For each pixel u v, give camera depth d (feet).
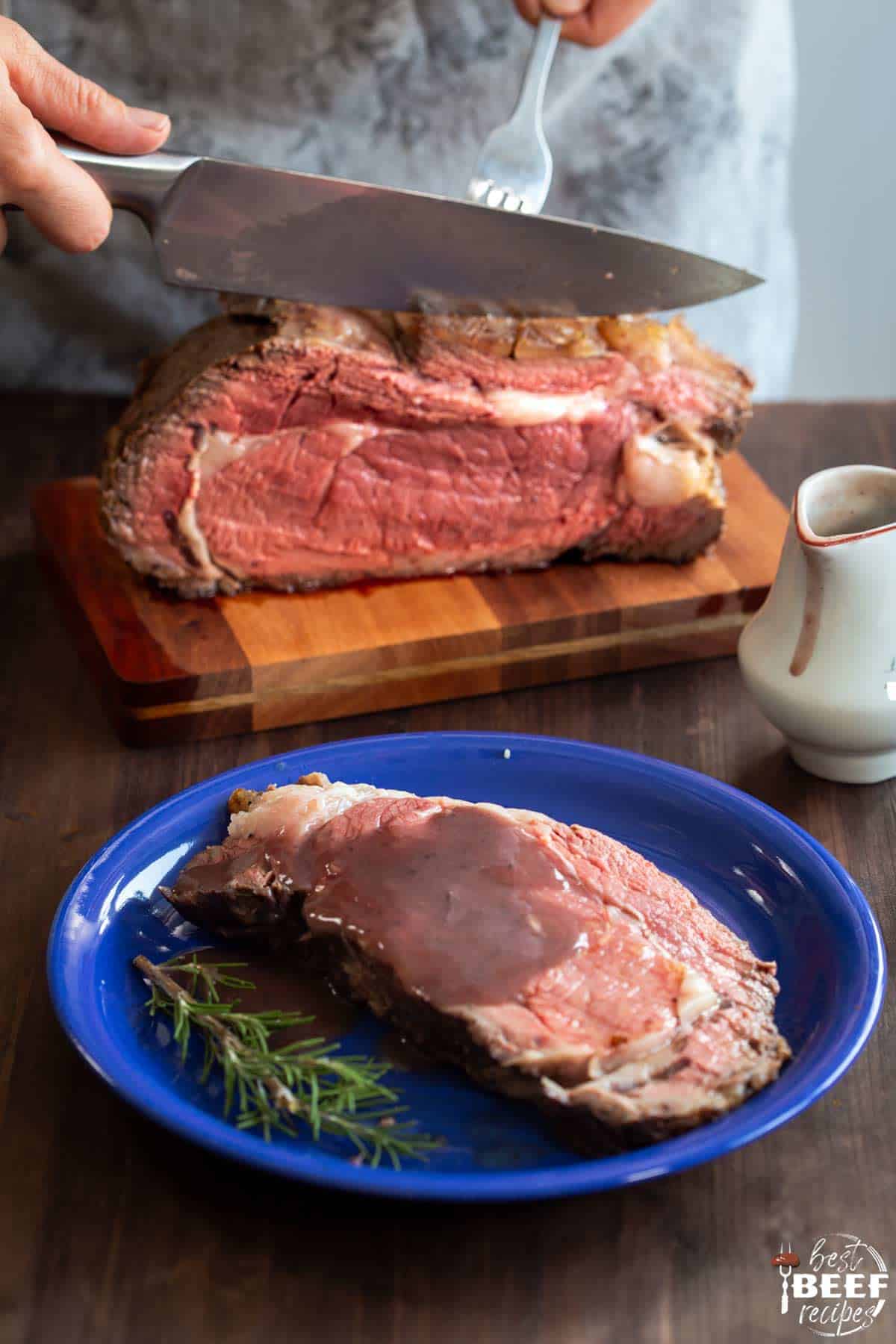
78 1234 1.83
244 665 2.37
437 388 2.43
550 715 2.44
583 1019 1.88
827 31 3.72
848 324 4.08
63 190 2.26
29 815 2.26
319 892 1.99
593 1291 1.80
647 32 3.00
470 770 2.22
